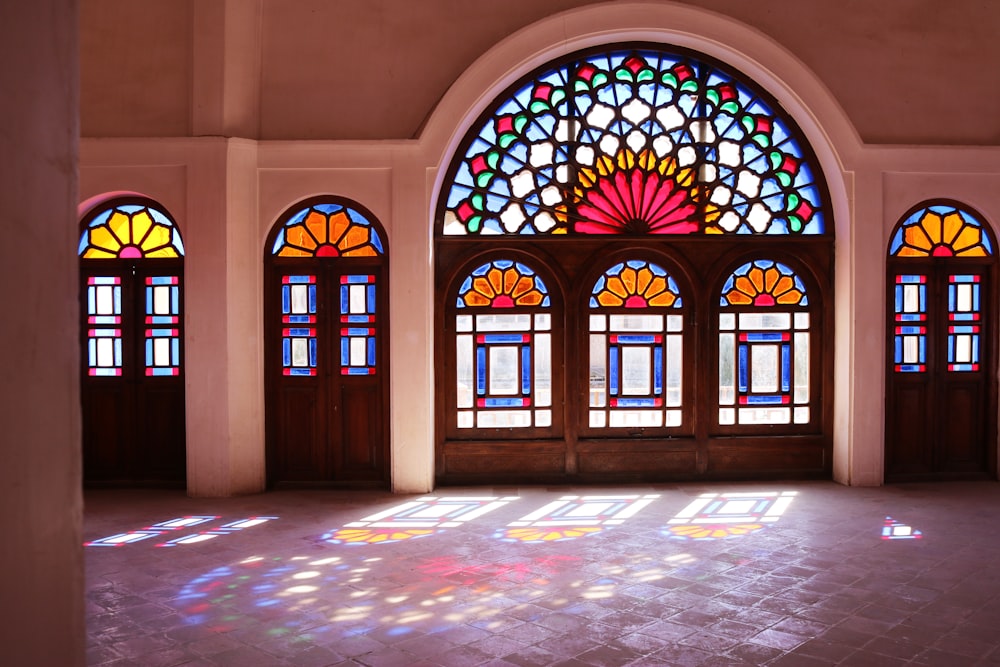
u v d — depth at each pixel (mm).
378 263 7152
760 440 7566
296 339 7242
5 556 1693
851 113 7270
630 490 7219
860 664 3637
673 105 7457
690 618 4203
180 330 7234
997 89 7391
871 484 7355
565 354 7457
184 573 4984
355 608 4379
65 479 1941
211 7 6883
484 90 7012
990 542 5574
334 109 7078
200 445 6934
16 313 1745
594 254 7465
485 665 3650
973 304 7559
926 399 7535
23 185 1776
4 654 1685
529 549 5469
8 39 1726
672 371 7570
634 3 7004
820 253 7531
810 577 4848
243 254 6980
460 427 7457
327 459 7254
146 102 6973
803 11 7207
